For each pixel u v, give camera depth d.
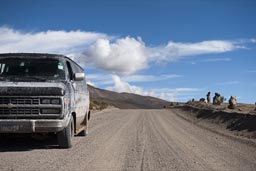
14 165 9.20
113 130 18.91
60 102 11.15
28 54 12.66
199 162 10.19
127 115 35.72
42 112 11.05
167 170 9.07
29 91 10.99
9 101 10.97
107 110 50.00
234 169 9.30
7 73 12.05
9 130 10.92
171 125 23.86
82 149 12.07
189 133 18.58
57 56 12.70
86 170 8.85
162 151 12.06
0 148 12.00
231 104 32.69
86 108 15.73
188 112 41.97
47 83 11.41
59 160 10.00
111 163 9.81
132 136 16.27
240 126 20.69
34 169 8.77
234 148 13.13
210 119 28.22
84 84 15.34
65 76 12.30
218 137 16.88
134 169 9.11
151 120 28.47
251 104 37.97
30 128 10.94
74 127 13.28
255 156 11.36
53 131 11.14
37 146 12.45
